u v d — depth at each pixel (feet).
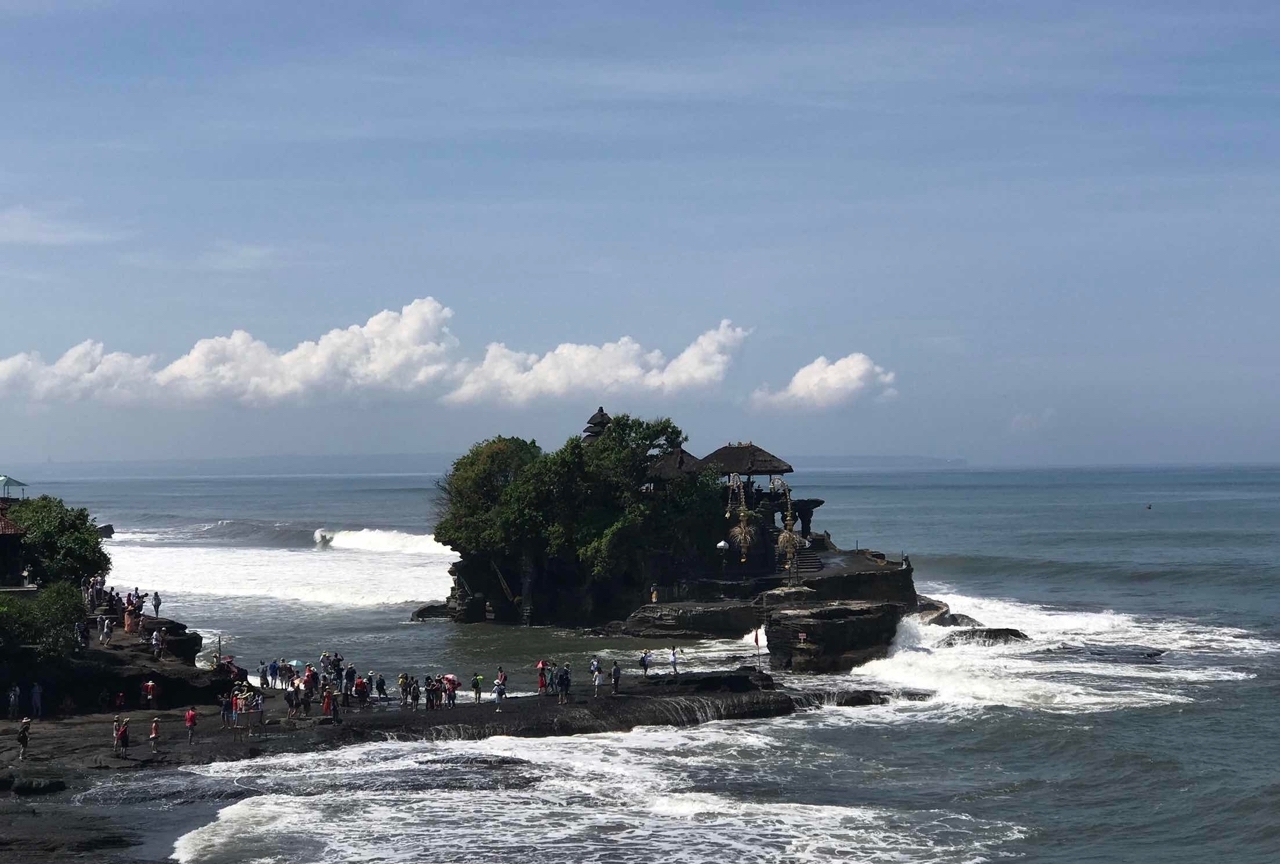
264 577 429.38
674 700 209.77
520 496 327.47
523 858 141.28
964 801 164.55
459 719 195.83
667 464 336.90
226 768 172.04
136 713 197.98
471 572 338.34
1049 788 170.60
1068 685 233.96
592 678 240.73
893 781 173.47
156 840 144.66
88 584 266.16
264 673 234.17
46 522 265.95
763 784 171.12
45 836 144.46
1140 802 164.35
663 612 301.43
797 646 252.62
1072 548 578.66
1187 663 259.19
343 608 360.69
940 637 275.39
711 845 146.10
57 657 195.72
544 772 174.40
